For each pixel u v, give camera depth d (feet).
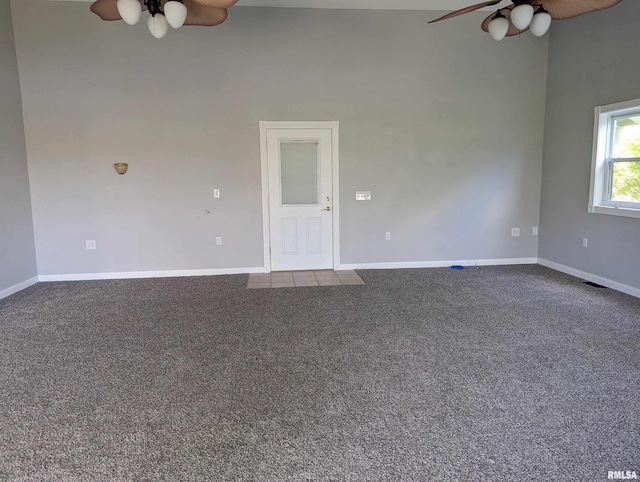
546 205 18.22
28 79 15.96
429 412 7.47
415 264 18.57
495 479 5.85
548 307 13.01
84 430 7.06
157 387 8.45
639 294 13.80
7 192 15.11
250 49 16.70
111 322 12.14
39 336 11.14
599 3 9.37
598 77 15.11
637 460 6.18
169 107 16.66
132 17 8.76
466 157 18.08
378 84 17.35
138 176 16.87
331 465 6.16
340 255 18.24
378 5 16.62
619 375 8.70
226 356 9.83
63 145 16.40
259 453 6.44
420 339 10.70
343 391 8.23
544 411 7.45
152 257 17.37
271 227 17.84
